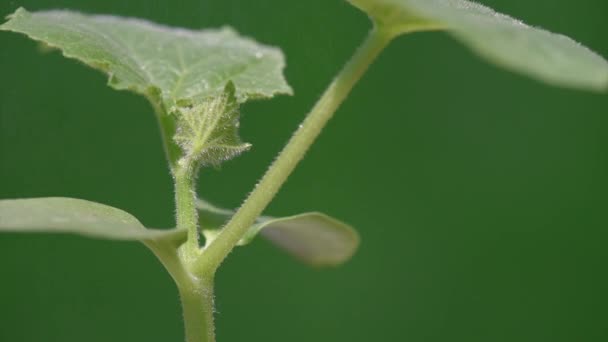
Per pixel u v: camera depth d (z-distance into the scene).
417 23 0.24
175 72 0.28
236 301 0.47
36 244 0.45
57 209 0.23
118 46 0.28
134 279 0.46
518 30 0.22
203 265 0.24
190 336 0.24
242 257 0.47
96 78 0.45
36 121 0.44
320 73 0.41
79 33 0.27
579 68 0.21
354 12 0.40
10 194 0.44
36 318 0.45
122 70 0.27
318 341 0.47
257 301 0.47
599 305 0.48
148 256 0.46
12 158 0.44
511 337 0.47
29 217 0.22
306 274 0.47
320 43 0.40
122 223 0.23
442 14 0.22
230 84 0.25
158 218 0.46
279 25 0.38
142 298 0.46
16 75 0.43
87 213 0.23
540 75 0.21
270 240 0.30
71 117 0.44
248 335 0.46
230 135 0.25
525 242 0.48
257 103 0.45
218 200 0.46
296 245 0.30
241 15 0.37
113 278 0.45
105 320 0.45
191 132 0.25
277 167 0.24
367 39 0.24
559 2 0.48
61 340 0.45
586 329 0.47
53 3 0.36
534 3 0.48
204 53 0.28
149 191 0.46
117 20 0.29
